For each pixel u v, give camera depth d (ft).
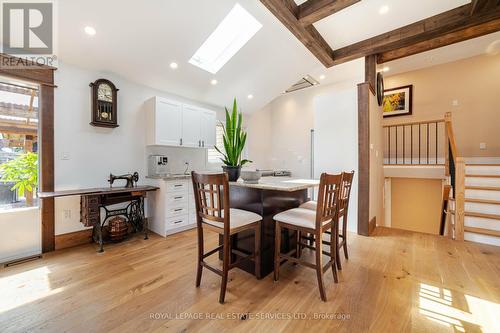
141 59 10.01
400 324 4.69
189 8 8.22
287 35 10.64
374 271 7.03
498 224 9.75
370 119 11.00
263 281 6.44
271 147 21.01
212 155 15.53
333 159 11.96
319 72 15.25
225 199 5.26
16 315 4.98
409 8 9.05
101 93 9.93
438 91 15.60
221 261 7.77
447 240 9.92
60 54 8.77
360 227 10.70
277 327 4.60
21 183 8.58
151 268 7.23
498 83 13.78
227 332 4.47
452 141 11.78
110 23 8.02
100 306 5.29
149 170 11.71
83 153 9.70
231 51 11.37
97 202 8.73
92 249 8.88
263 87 14.75
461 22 8.95
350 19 9.70
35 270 7.08
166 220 10.48
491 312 5.08
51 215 8.78
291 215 6.32
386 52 11.90
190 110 12.56
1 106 8.19
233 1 8.41
